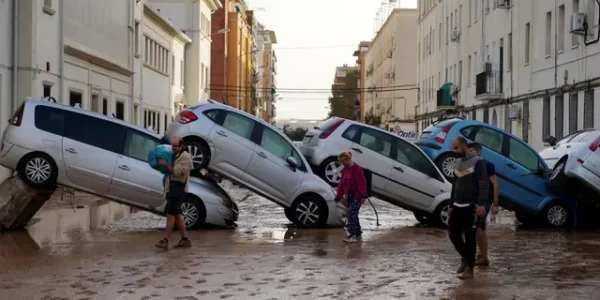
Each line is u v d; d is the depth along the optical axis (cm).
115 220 1728
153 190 1499
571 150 1677
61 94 2466
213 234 1484
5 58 2127
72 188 1466
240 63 8275
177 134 1550
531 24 3130
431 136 1823
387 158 1683
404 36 7481
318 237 1452
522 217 1880
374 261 1137
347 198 1382
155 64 4303
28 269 1041
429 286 936
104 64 3045
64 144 1453
